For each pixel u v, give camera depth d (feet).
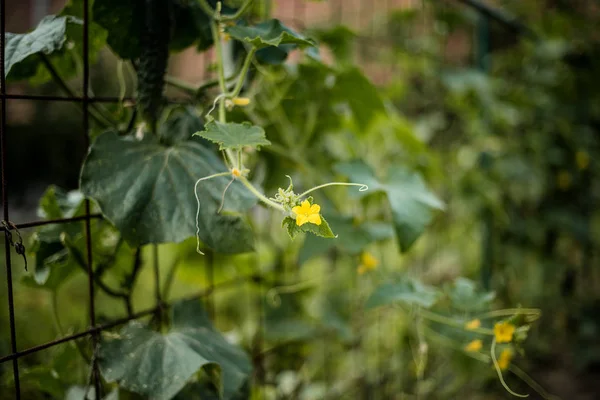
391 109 5.02
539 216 7.45
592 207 7.92
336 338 5.72
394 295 4.09
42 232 3.59
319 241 4.12
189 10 3.73
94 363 3.30
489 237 6.67
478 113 6.84
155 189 3.23
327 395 5.36
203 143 3.58
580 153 7.44
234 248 3.24
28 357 4.74
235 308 6.44
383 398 5.63
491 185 6.63
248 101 3.43
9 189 8.45
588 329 7.22
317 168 4.86
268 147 4.50
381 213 5.26
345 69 4.29
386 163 5.67
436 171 5.42
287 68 4.40
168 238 3.17
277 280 5.17
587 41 7.82
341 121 4.89
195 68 7.93
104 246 3.77
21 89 7.56
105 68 7.85
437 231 7.41
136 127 3.60
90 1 3.46
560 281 7.52
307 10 8.61
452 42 8.70
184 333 3.49
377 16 7.74
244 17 4.17
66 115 8.07
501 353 4.14
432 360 5.91
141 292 7.16
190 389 3.59
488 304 4.30
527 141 7.35
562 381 6.53
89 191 3.12
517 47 8.00
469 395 5.94
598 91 7.87
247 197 3.33
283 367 5.29
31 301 6.40
